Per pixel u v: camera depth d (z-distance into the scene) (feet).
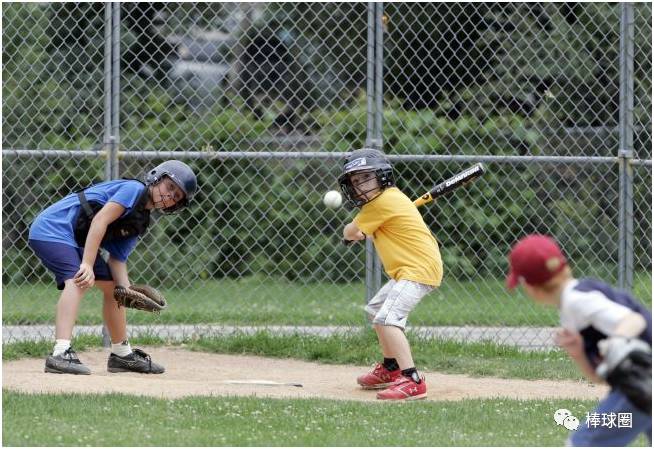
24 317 91.30
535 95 115.96
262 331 80.89
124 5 115.24
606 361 34.96
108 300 66.03
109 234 63.67
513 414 54.19
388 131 114.52
